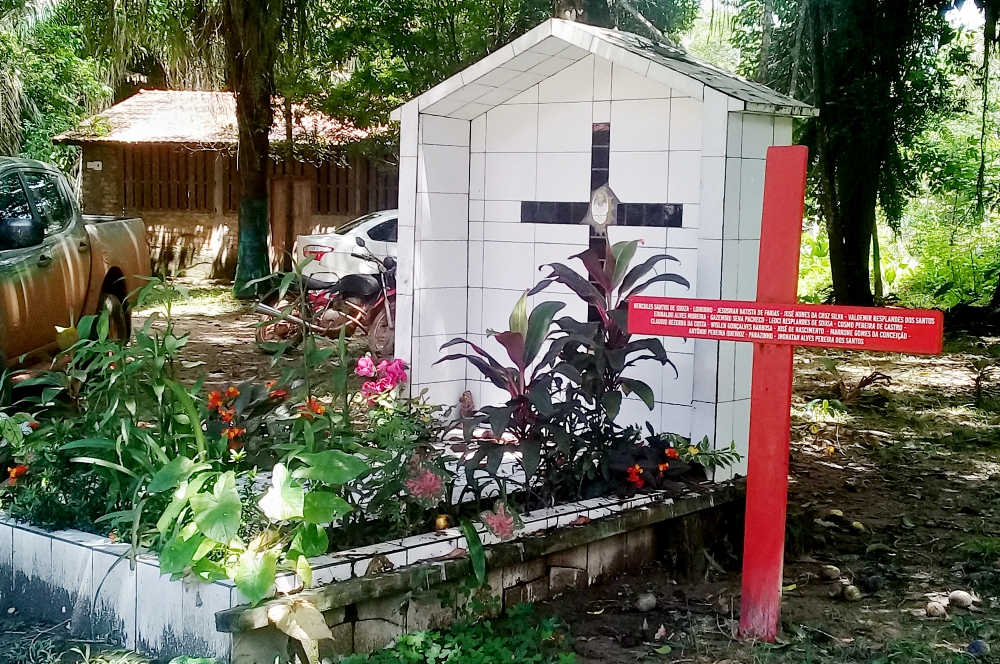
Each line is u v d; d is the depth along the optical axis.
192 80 19.34
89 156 23.77
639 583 5.58
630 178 6.88
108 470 5.16
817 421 10.32
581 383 5.59
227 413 5.60
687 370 6.53
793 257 4.70
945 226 23.78
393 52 19.50
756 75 16.95
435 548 4.87
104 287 9.43
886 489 8.01
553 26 6.64
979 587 5.80
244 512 4.67
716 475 6.18
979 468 8.70
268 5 17.09
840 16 15.66
